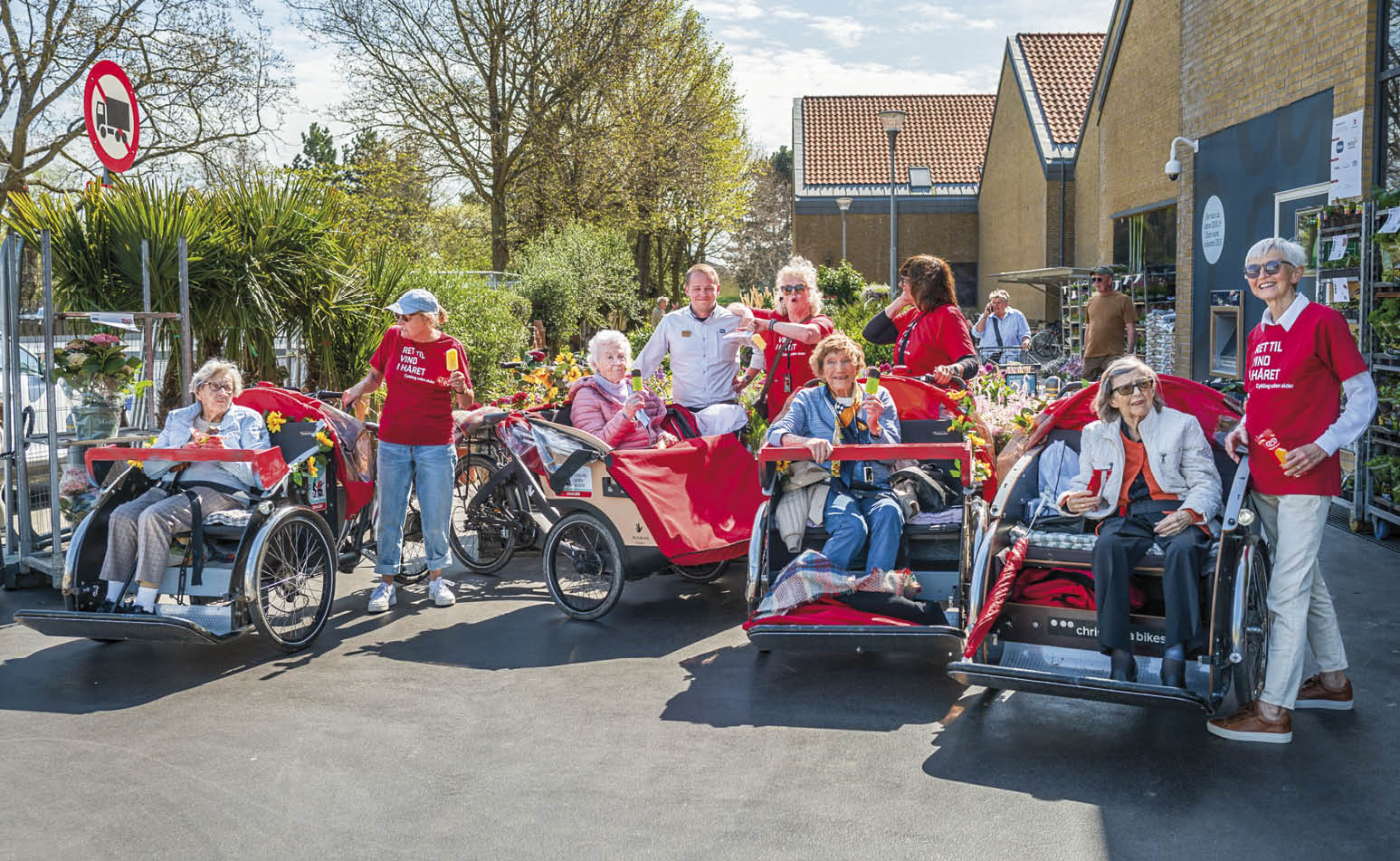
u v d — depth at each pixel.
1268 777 4.04
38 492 7.68
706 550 6.18
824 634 4.92
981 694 5.01
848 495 5.41
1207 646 4.41
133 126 8.33
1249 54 11.92
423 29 23.09
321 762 4.33
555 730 4.65
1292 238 11.07
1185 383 4.79
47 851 3.63
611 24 24.34
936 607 5.14
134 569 5.68
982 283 38.62
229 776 4.21
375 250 11.47
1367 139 9.46
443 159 24.41
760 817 3.80
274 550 5.78
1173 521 4.50
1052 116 31.27
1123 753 4.29
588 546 6.39
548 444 6.39
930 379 6.70
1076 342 21.50
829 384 5.58
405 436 6.59
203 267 8.85
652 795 3.99
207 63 18.00
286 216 9.65
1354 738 4.36
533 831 3.72
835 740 4.49
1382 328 7.64
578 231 25.34
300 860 3.55
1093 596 4.83
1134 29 19.02
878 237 39.59
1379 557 7.08
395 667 5.55
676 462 6.34
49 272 7.00
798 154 41.22
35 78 17.52
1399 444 7.49
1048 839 3.60
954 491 5.75
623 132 26.55
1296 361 4.26
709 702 4.97
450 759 4.35
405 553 7.82
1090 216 26.89
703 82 30.09
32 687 5.30
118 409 7.44
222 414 6.09
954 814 3.79
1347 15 9.77
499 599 6.89
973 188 39.69
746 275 58.91
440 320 6.61
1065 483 5.16
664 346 7.23
